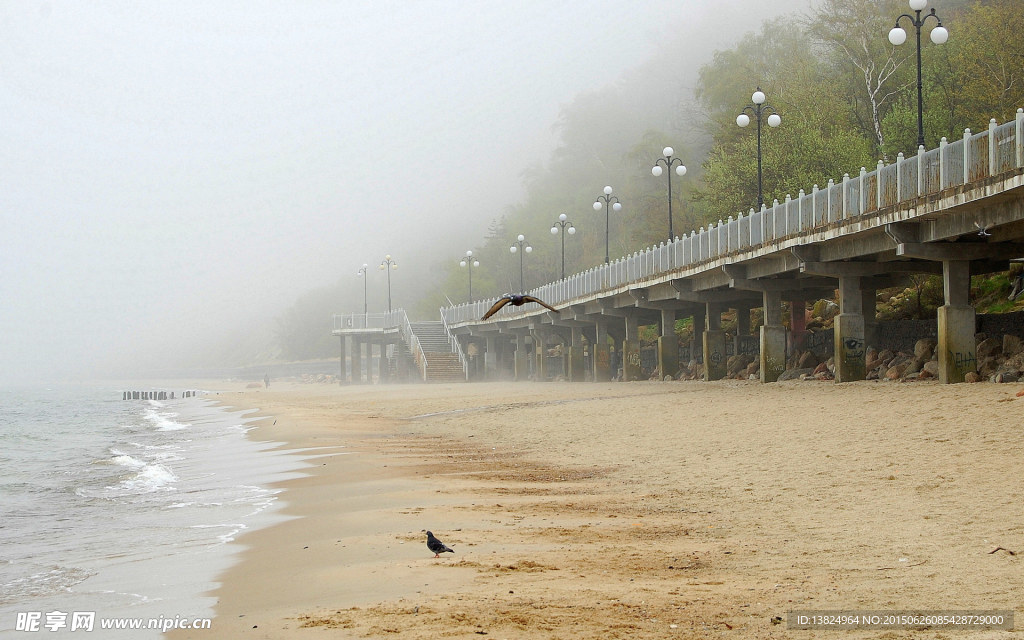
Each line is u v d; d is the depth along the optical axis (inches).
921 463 599.5
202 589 426.9
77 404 3782.0
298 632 327.0
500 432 1208.8
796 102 2384.4
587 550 451.8
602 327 2465.6
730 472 684.7
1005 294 1503.4
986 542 393.1
